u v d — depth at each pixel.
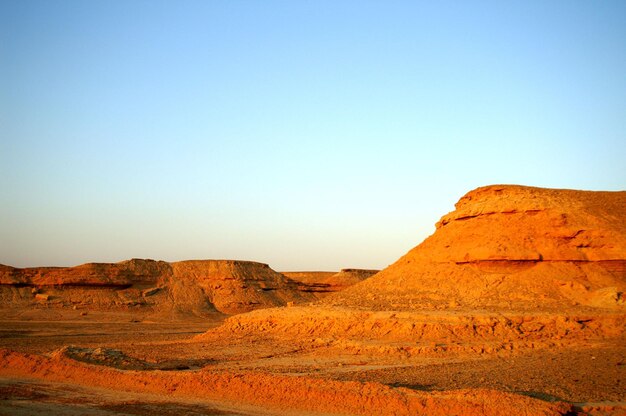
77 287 86.06
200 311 87.06
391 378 25.27
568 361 28.48
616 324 34.53
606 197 45.88
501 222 44.75
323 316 41.56
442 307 38.78
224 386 21.84
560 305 37.09
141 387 23.11
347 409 18.69
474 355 31.75
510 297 39.00
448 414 17.62
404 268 47.66
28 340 50.81
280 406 19.44
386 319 38.00
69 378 25.61
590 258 40.75
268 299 95.56
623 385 22.83
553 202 44.47
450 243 46.03
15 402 20.61
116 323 73.94
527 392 21.52
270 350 37.22
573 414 18.16
